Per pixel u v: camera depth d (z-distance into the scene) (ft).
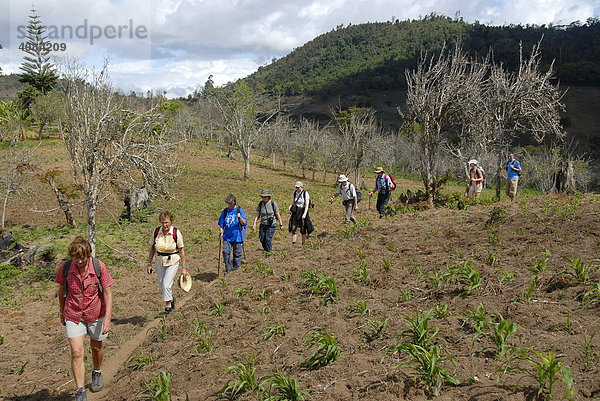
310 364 12.75
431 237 25.21
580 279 14.20
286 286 20.49
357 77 434.71
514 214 27.25
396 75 399.44
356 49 576.61
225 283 24.07
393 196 80.74
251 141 105.09
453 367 10.91
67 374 16.94
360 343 13.38
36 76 156.15
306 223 32.17
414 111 47.93
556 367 9.07
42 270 31.17
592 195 34.27
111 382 16.05
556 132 47.39
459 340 12.26
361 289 17.89
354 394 10.62
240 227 28.27
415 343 12.13
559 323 12.05
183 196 70.59
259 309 18.58
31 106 134.82
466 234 24.44
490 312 13.44
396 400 10.03
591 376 9.43
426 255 21.53
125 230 46.24
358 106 348.59
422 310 14.92
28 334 21.07
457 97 46.34
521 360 10.57
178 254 21.75
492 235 22.39
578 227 21.08
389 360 11.93
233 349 15.49
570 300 13.34
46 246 34.58
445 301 15.21
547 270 16.01
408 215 36.14
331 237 31.91
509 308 13.44
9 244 32.24
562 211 25.63
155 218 52.21
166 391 12.76
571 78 302.04
